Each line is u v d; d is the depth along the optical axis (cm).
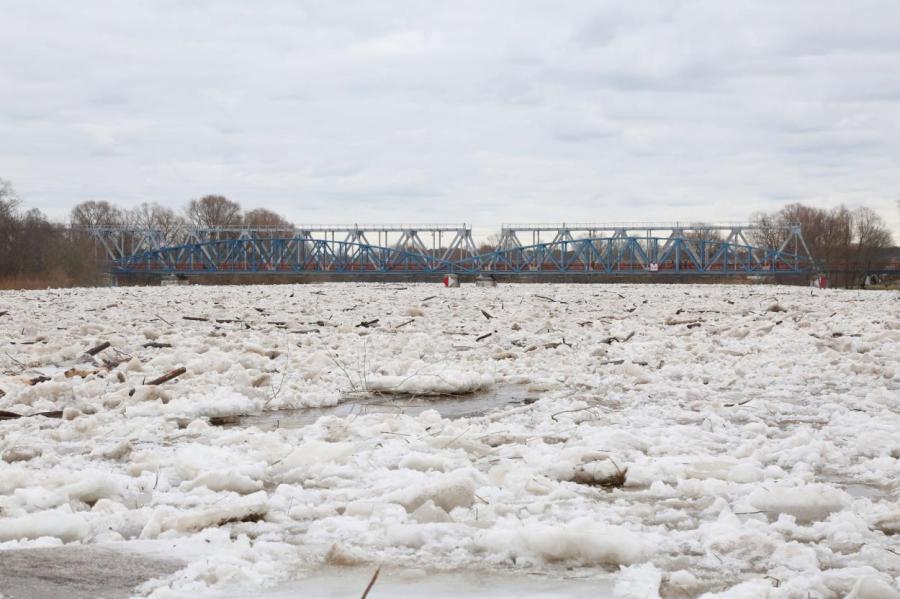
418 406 1195
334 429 954
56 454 877
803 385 1294
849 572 512
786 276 11331
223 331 2042
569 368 1445
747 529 589
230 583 511
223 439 917
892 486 733
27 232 9256
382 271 10238
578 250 11694
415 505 664
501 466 766
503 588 507
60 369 1500
